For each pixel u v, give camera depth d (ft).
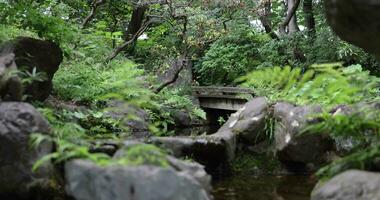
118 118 20.97
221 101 35.09
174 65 35.06
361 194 7.88
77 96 20.83
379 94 16.22
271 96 17.48
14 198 9.12
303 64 30.45
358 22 9.14
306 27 35.35
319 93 14.39
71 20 26.55
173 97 31.63
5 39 15.69
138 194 6.70
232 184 13.08
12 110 9.26
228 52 38.91
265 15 36.27
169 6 29.32
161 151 8.77
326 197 8.32
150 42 40.45
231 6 31.68
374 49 9.55
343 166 9.33
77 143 10.41
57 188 9.16
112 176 6.91
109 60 28.99
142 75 33.35
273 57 33.65
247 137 15.88
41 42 15.80
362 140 10.57
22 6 17.30
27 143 9.05
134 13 39.19
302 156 14.21
